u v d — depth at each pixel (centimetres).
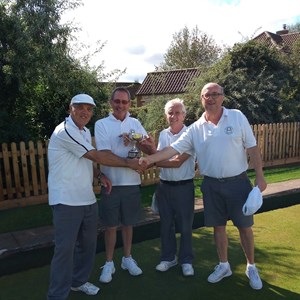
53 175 278
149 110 1136
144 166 304
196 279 329
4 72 613
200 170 319
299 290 304
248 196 290
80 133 280
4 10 631
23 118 711
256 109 1060
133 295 303
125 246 343
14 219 522
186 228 337
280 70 1185
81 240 298
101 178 314
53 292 277
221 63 1149
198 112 1042
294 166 946
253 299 291
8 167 597
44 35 662
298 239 421
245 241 313
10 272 356
